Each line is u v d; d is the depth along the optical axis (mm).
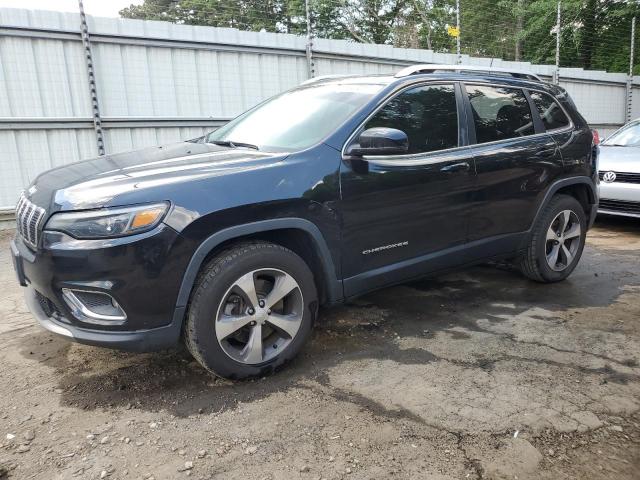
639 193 6656
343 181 3225
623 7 18031
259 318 2977
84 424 2613
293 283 3074
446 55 11359
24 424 2613
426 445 2451
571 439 2510
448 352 3424
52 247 2615
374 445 2447
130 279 2588
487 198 4023
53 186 2943
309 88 4160
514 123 4336
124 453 2391
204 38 8367
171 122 8336
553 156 4496
